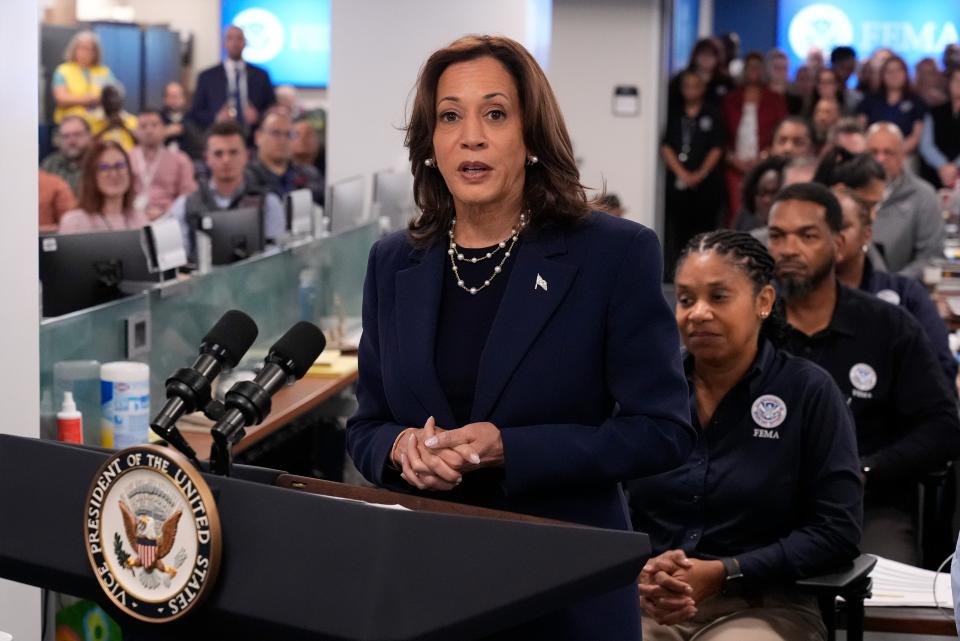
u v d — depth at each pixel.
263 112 15.48
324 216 10.41
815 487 3.53
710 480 3.60
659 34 17.44
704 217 16.84
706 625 3.54
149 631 1.62
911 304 5.80
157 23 18.17
